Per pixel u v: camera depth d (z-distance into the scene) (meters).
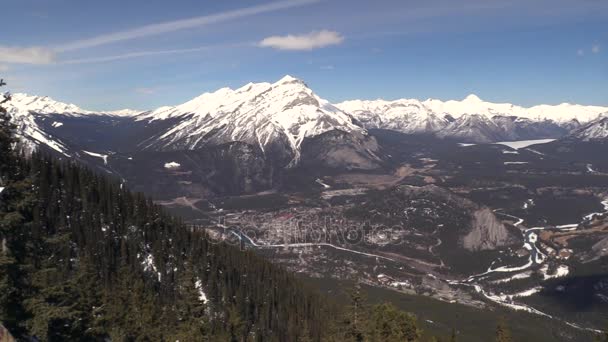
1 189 34.44
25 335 34.81
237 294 135.25
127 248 135.25
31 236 36.59
